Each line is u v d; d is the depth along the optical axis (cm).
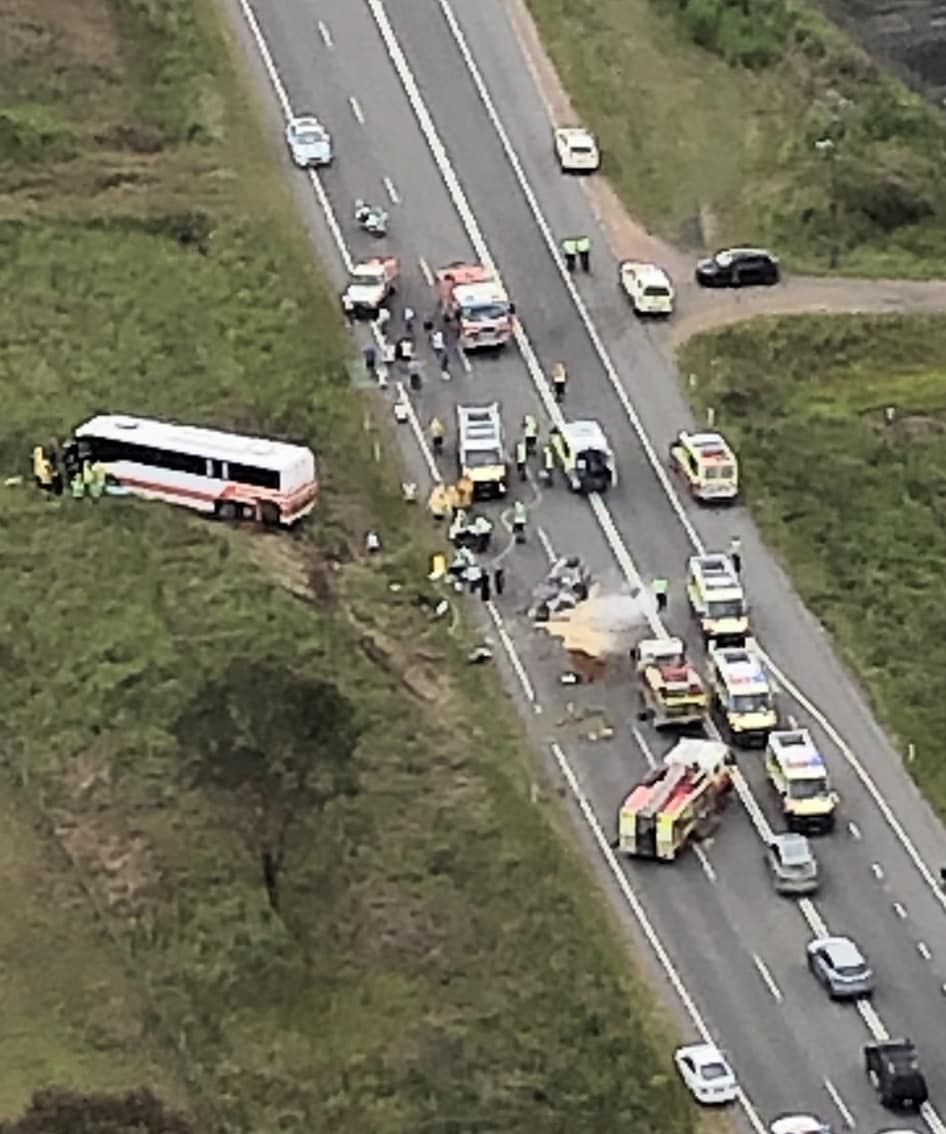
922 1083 19750
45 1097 19238
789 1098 19925
